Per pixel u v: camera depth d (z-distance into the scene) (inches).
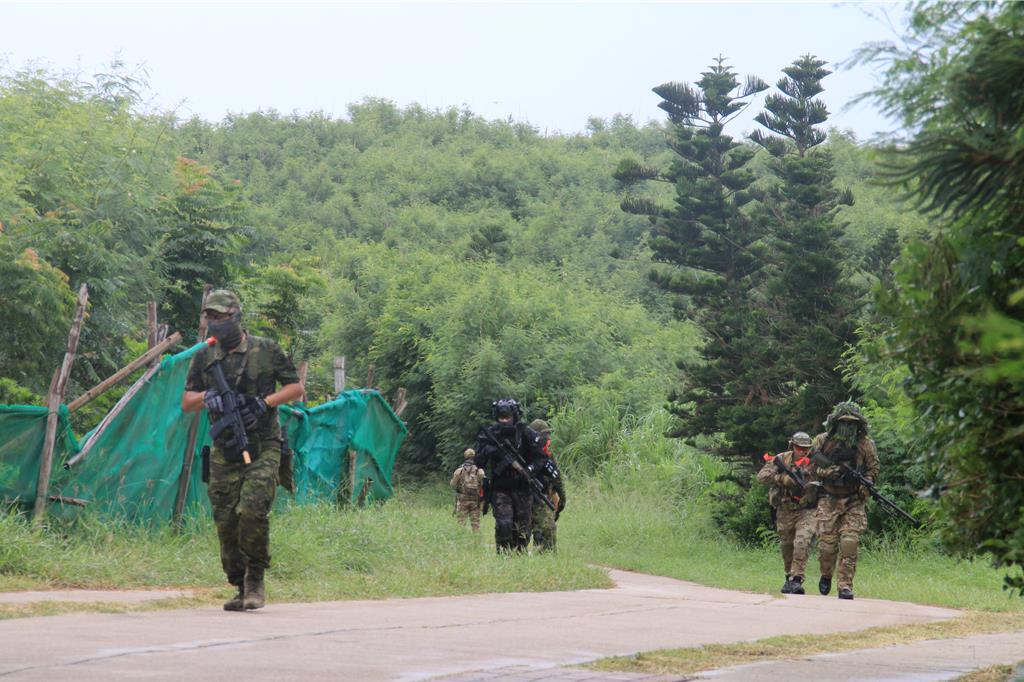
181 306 2167.8
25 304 1369.3
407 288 3927.2
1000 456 328.5
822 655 518.3
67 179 1884.8
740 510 1829.5
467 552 1083.3
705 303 2294.5
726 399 1995.6
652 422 2913.4
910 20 286.0
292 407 1263.5
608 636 552.1
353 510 1262.3
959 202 295.3
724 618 692.1
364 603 701.9
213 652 431.8
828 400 1777.8
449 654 454.9
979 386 310.5
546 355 3309.5
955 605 1061.8
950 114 287.1
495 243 4379.9
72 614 553.9
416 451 3467.0
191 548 883.4
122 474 904.3
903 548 1539.1
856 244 3907.5
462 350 3353.8
